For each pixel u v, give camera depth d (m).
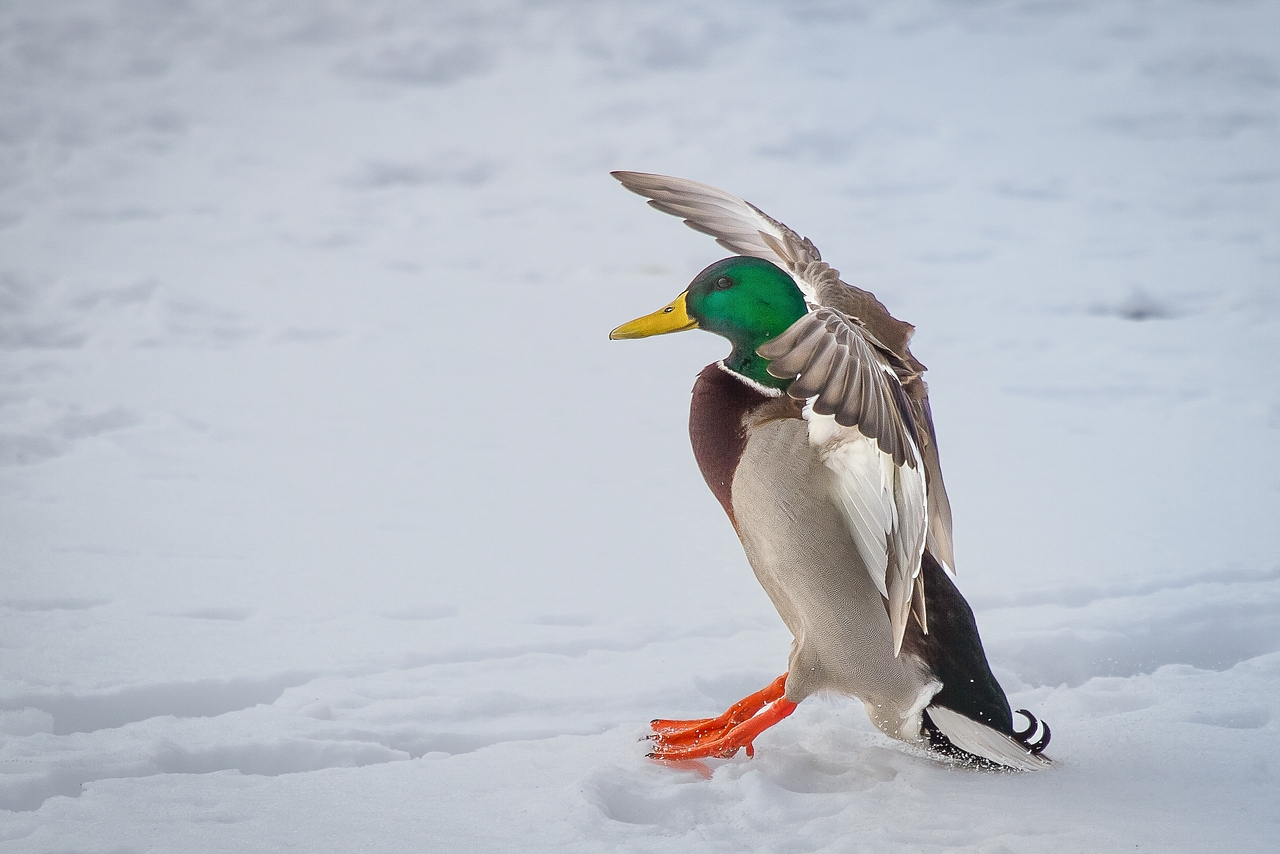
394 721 6.57
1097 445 12.24
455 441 12.22
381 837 5.23
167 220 22.73
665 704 6.93
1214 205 24.11
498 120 30.95
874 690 5.99
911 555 5.68
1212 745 6.38
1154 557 9.26
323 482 10.84
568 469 11.46
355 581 8.61
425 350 15.74
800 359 5.02
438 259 20.67
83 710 6.64
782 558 5.86
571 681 7.16
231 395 13.52
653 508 10.47
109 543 9.15
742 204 7.51
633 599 8.46
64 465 11.06
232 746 6.09
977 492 10.84
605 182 26.12
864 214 23.44
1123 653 7.93
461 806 5.53
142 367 14.43
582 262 20.56
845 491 5.76
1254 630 8.14
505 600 8.36
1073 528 9.93
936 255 20.73
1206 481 11.15
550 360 15.48
